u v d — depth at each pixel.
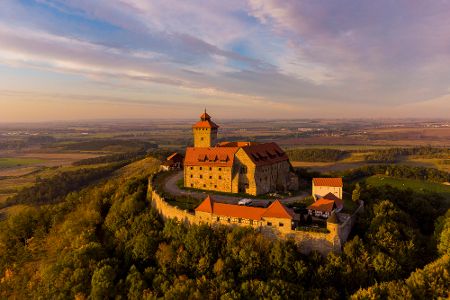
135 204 117.06
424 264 85.62
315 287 77.06
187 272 84.38
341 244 84.81
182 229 94.31
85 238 104.06
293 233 87.12
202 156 129.50
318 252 84.62
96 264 88.31
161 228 104.06
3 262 118.50
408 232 90.62
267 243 85.69
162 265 85.88
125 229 104.25
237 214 92.31
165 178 149.00
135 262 91.19
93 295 78.12
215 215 94.81
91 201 141.12
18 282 104.62
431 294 68.81
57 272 88.38
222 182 125.19
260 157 126.19
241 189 123.62
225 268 80.31
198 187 129.75
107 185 165.38
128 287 80.38
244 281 77.94
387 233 85.75
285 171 141.62
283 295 69.94
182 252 86.81
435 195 158.00
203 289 74.69
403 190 138.50
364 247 82.75
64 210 146.75
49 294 84.81
